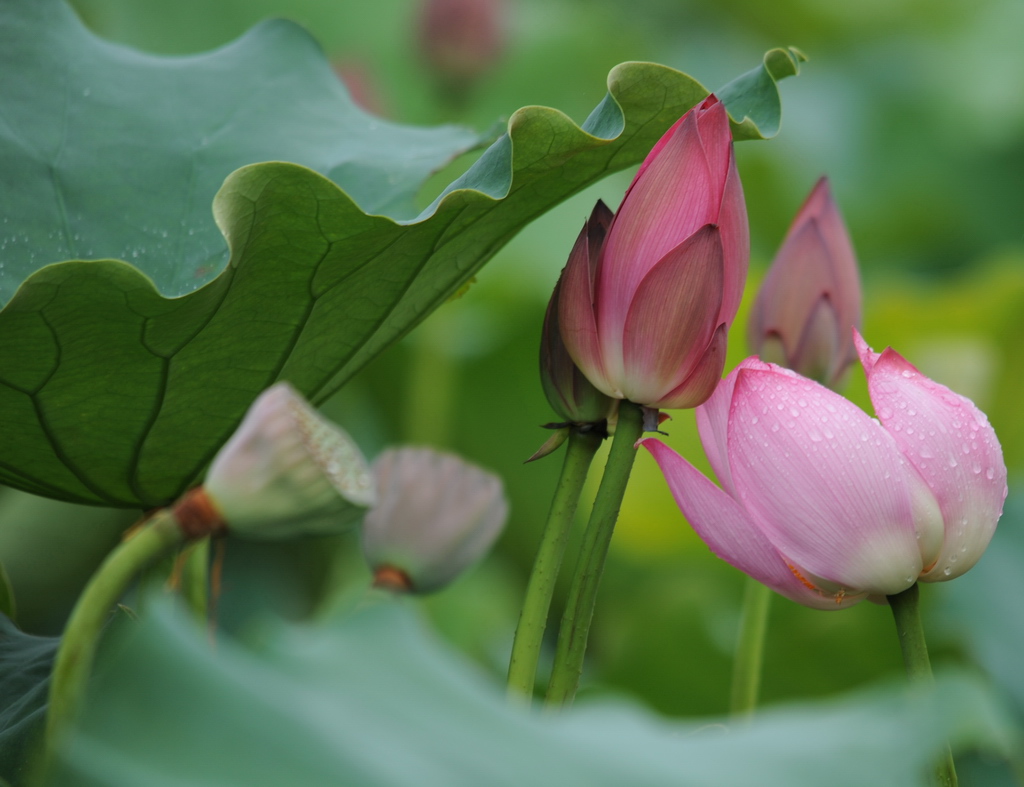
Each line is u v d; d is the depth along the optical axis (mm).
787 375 1346
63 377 1365
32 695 1411
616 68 1392
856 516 1330
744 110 1438
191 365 1389
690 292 1332
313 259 1377
